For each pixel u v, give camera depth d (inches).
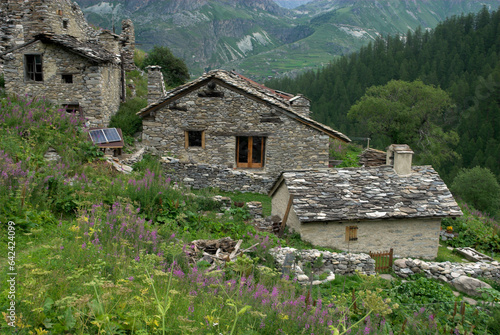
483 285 399.2
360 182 531.8
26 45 717.9
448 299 356.8
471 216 769.6
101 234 299.1
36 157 463.2
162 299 195.9
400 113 1823.3
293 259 369.7
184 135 744.3
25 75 727.1
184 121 739.4
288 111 743.1
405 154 550.9
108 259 245.1
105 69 767.7
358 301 278.8
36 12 824.3
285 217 523.5
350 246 494.6
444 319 309.0
